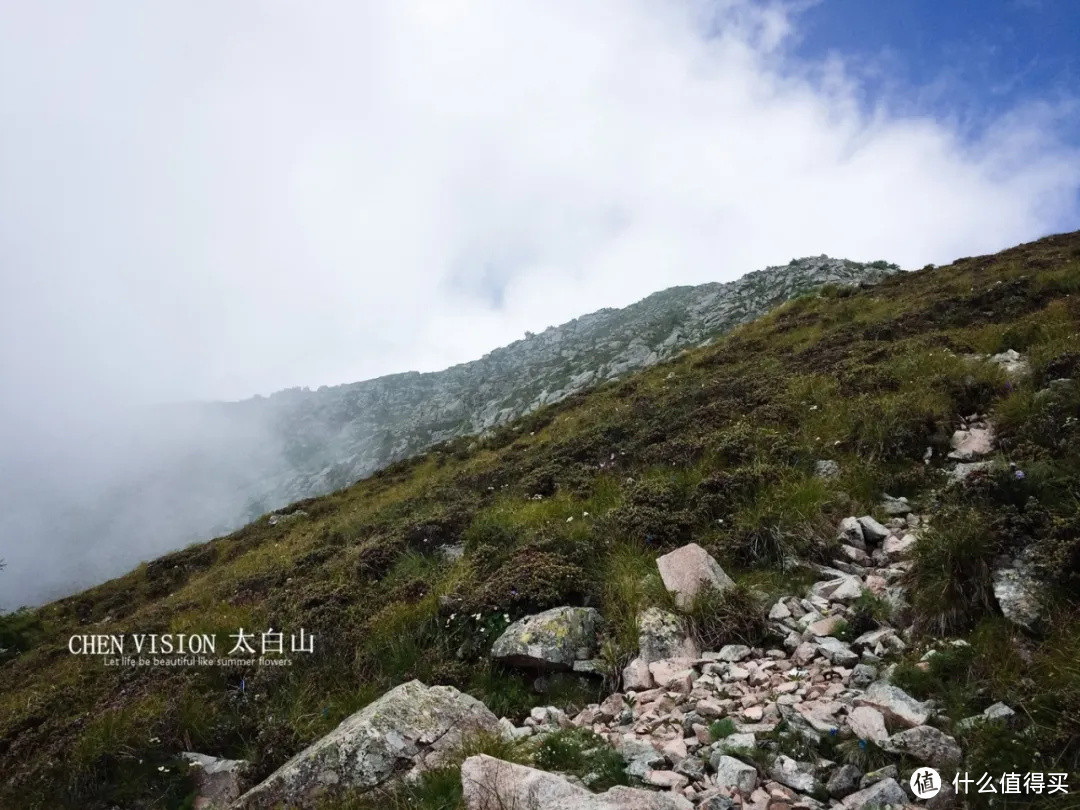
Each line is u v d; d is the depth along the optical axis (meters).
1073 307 13.61
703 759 4.80
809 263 83.31
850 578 7.05
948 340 14.20
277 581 13.87
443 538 11.95
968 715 4.64
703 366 22.73
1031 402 9.05
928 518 7.63
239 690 8.13
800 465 10.00
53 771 6.91
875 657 5.67
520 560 9.01
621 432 15.93
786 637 6.53
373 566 11.27
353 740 5.68
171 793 6.62
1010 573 5.74
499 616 8.02
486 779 4.52
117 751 7.02
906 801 3.97
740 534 8.33
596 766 4.94
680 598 7.26
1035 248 24.73
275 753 6.64
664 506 9.75
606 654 6.90
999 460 7.66
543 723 6.23
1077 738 4.08
